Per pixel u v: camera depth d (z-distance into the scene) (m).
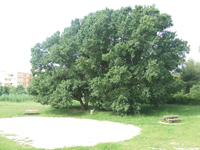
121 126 12.22
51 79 18.75
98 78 16.72
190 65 38.75
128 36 16.61
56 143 7.82
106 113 18.50
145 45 15.95
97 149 6.69
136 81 17.23
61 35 20.27
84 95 21.05
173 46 18.33
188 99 27.22
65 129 11.14
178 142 7.79
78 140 8.35
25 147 7.12
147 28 15.64
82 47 18.41
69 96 17.62
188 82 37.31
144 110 19.91
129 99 17.05
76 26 20.91
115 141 8.06
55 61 18.86
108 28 17.00
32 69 20.95
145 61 16.31
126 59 17.75
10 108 22.92
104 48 17.86
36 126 12.24
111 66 17.06
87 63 17.92
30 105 26.92
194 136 8.82
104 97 17.70
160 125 11.98
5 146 7.11
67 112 20.14
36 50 20.84
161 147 7.01
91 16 19.16
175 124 12.26
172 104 28.00
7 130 10.83
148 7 18.25
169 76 19.53
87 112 19.67
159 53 17.88
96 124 13.11
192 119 13.51
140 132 10.10
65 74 19.09
